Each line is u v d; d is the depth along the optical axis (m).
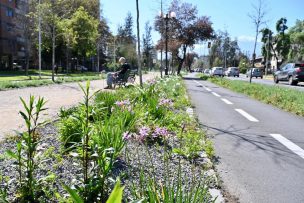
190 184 4.26
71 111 6.73
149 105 7.99
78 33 55.56
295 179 4.95
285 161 5.83
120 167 4.61
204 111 11.76
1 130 7.16
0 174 4.07
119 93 10.34
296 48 90.88
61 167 4.50
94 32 58.81
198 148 5.86
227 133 8.05
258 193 4.38
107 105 7.52
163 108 8.16
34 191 3.56
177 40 52.75
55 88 19.80
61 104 11.88
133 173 4.36
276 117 10.86
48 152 4.58
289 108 12.46
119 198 1.60
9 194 3.63
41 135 6.14
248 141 7.27
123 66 18.34
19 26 48.12
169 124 7.55
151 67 105.81
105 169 3.54
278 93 15.77
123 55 85.56
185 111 10.51
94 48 62.59
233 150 6.46
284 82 40.06
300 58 86.94
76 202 2.10
